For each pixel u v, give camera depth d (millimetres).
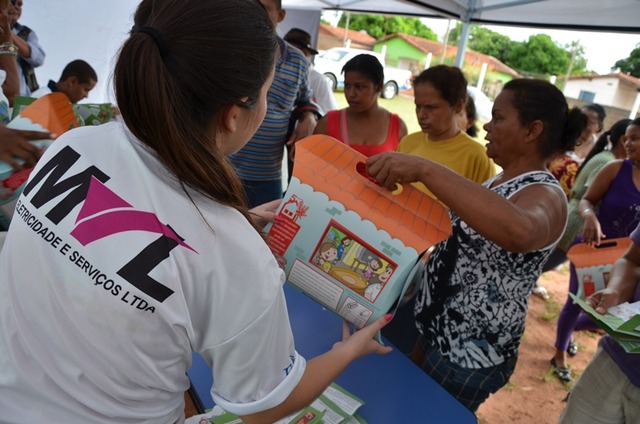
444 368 1224
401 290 837
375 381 1095
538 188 1051
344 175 914
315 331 1255
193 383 1021
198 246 515
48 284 532
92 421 545
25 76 2625
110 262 505
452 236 1215
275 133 2215
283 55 2068
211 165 531
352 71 2115
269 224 938
